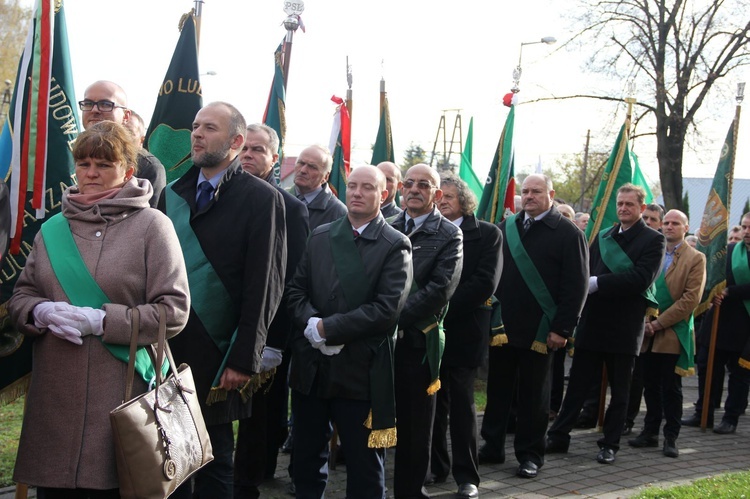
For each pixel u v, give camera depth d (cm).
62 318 285
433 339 445
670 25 2177
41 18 390
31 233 398
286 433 524
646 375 670
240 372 355
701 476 579
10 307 301
